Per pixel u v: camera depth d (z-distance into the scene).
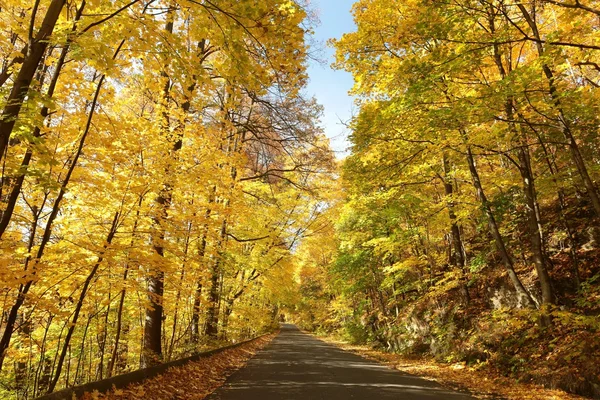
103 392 5.07
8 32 5.75
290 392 7.24
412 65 8.13
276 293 19.58
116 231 6.90
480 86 9.36
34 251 6.06
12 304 5.76
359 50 10.57
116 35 4.96
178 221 8.02
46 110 5.70
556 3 6.80
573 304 9.73
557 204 13.73
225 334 16.72
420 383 8.95
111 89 6.50
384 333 21.09
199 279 9.86
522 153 10.46
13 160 4.94
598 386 6.87
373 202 14.98
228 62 5.50
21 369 8.98
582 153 10.41
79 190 6.65
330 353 17.80
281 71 5.46
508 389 8.03
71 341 8.95
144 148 7.19
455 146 10.23
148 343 9.40
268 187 17.28
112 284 6.93
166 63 5.55
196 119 8.87
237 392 7.14
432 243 18.81
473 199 14.31
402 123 8.94
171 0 5.18
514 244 13.98
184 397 6.44
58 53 6.58
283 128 13.22
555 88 8.07
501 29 8.80
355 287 22.11
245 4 4.44
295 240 19.17
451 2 7.87
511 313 11.48
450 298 15.70
